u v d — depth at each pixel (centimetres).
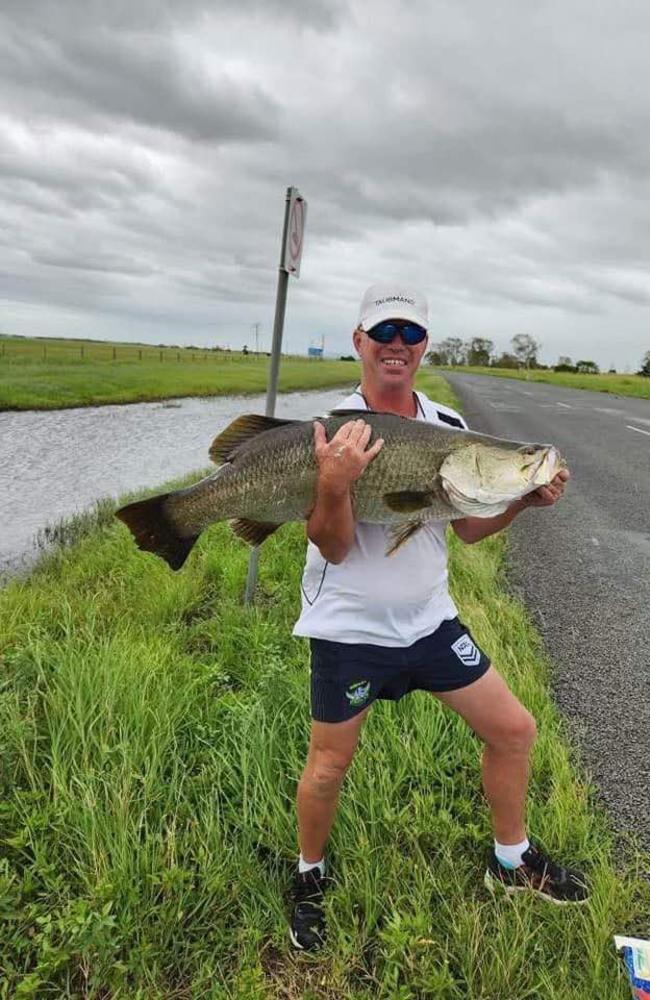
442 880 232
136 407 2297
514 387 4331
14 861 235
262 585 501
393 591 212
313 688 221
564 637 452
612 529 739
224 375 4050
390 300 220
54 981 201
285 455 225
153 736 281
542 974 197
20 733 278
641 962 197
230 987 201
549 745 297
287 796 264
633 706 362
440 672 223
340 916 221
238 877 233
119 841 233
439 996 193
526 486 213
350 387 4209
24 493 972
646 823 270
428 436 213
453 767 286
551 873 229
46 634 388
